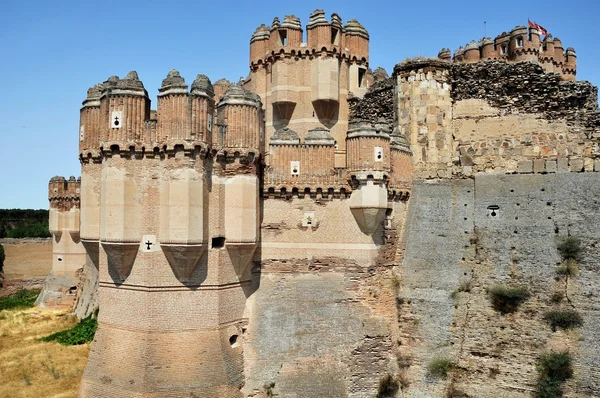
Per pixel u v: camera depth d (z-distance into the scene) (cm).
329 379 2966
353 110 4019
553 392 2653
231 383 2752
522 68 3456
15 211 9306
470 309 3030
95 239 2973
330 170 3155
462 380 2941
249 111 2906
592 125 3256
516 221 3052
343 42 4069
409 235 3334
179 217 2616
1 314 5316
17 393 3102
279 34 4006
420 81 3494
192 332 2692
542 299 2855
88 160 2998
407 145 3406
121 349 2688
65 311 5350
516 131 3447
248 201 2892
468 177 3262
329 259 3139
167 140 2634
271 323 3008
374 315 3152
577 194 2922
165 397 2559
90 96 3020
